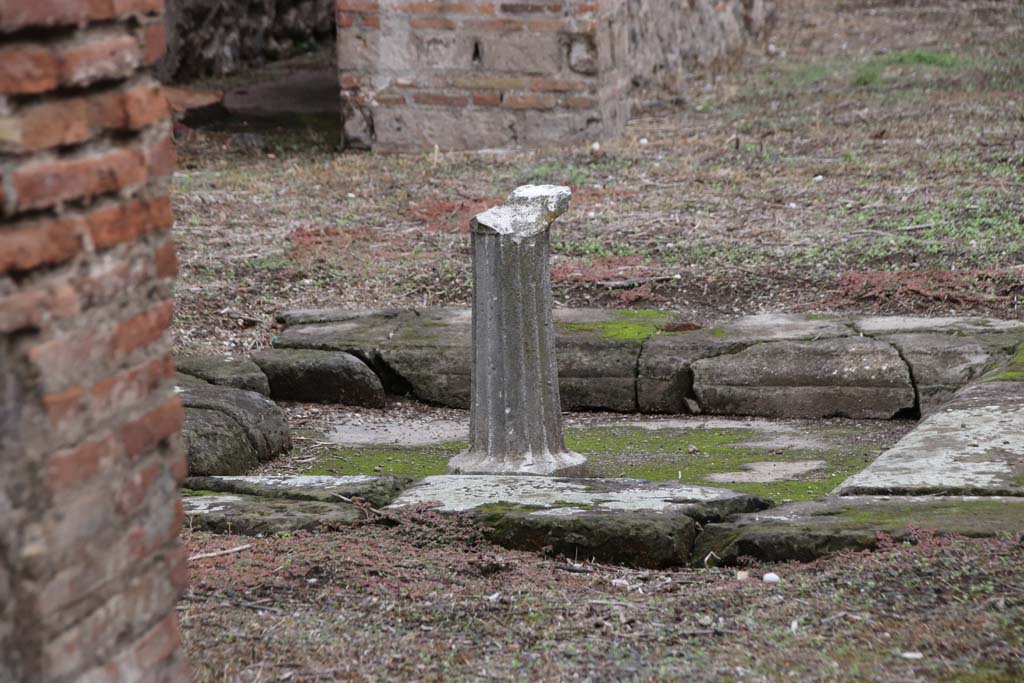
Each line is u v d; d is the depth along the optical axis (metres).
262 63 28.98
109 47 4.00
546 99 19.02
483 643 6.07
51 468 3.76
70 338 3.87
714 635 6.10
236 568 6.79
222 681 5.57
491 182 17.42
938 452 8.45
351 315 13.03
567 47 18.77
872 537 6.89
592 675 5.72
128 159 4.12
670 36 24.30
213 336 12.75
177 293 13.62
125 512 4.14
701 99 22.50
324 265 14.52
